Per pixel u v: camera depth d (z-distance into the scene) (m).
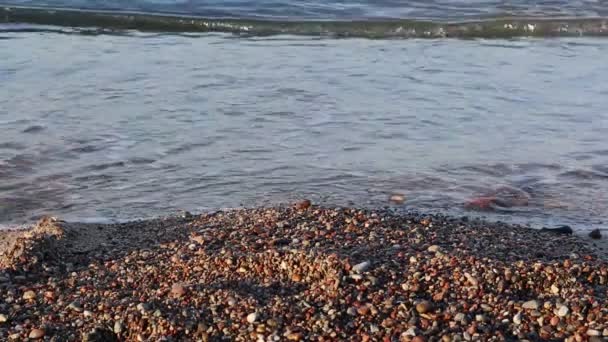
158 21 7.80
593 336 3.05
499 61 6.45
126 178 4.52
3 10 7.95
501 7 8.20
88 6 8.27
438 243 3.58
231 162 4.69
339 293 3.24
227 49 6.80
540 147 4.88
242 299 3.23
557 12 7.98
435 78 5.95
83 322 3.20
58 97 5.49
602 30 7.52
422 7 8.25
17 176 4.50
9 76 5.89
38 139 4.90
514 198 4.32
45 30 7.57
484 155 4.78
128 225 3.91
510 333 3.08
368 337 3.08
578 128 5.12
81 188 4.41
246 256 3.48
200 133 5.02
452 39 7.35
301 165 4.66
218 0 8.42
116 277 3.45
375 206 4.21
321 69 6.15
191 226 3.84
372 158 4.74
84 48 6.79
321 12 8.12
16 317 3.24
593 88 5.73
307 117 5.24
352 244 3.54
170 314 3.19
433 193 4.36
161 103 5.41
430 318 3.14
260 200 4.29
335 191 4.38
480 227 3.83
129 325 3.18
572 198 4.34
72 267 3.53
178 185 4.45
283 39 7.28
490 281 3.29
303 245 3.54
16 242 3.63
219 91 5.62
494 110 5.36
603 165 4.68
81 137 4.94
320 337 3.09
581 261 3.46
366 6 8.32
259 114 5.27
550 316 3.14
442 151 4.83
